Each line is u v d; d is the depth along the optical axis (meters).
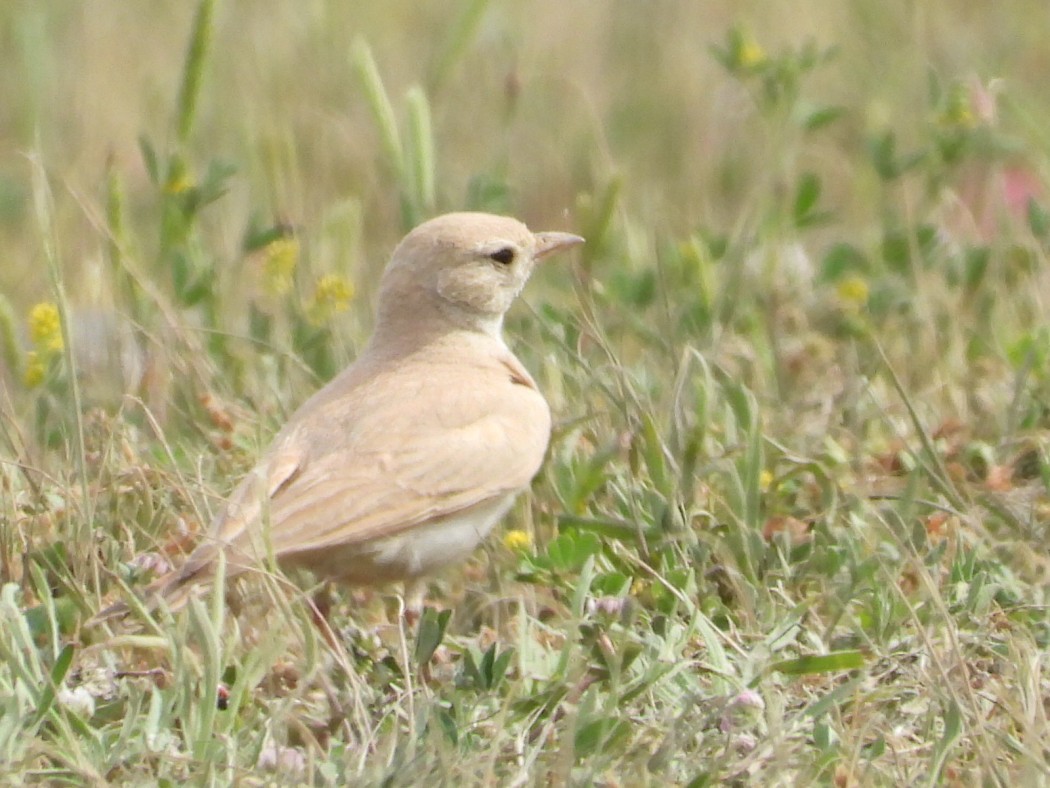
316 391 20.06
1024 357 20.75
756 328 22.09
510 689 14.56
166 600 14.95
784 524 17.95
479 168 30.22
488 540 18.03
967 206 26.42
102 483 17.94
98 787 13.03
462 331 18.70
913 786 13.53
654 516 17.31
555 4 35.78
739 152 30.56
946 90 26.28
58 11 35.06
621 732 13.91
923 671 14.80
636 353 22.38
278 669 15.50
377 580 17.05
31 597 16.78
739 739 14.05
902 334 22.19
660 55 34.12
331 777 13.38
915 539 17.20
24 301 25.86
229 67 32.47
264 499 15.36
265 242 23.39
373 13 34.88
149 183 29.86
